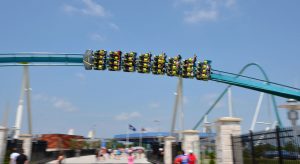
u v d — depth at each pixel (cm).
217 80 6850
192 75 6788
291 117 1698
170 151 3228
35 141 3234
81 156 5353
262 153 1246
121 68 6881
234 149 1586
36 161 3075
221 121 1711
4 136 2352
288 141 1052
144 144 13525
